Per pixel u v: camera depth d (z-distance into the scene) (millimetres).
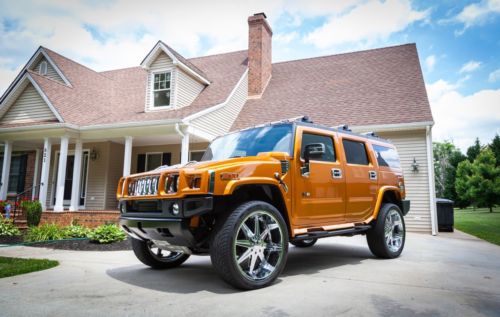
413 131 11680
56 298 3246
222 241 3404
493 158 37062
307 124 4746
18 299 3215
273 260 3867
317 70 16781
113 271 4660
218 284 3816
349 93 14195
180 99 13086
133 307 2939
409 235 10195
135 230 4020
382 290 3434
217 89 14352
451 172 51906
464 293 3322
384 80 14391
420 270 4531
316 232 4375
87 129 11797
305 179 4332
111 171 13711
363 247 7016
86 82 15391
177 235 3527
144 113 12883
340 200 4809
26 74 12773
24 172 14906
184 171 3514
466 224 17047
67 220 11234
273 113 14172
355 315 2670
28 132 12344
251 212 3598
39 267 4820
